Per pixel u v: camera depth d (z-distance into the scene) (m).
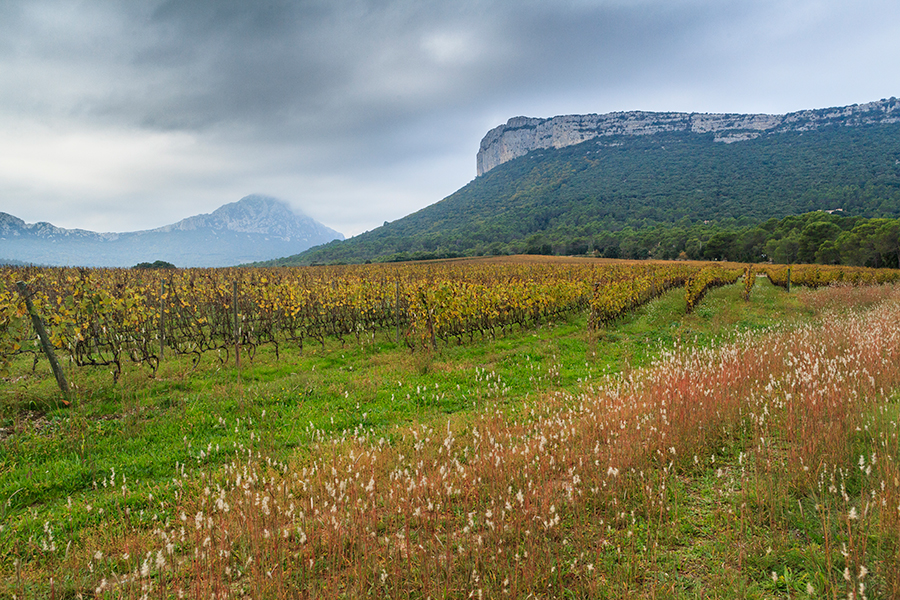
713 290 23.39
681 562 3.17
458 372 9.05
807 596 2.71
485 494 4.11
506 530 3.49
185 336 12.38
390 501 3.82
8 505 4.20
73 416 6.27
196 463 5.14
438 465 4.57
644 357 10.06
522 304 13.98
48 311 7.84
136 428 6.04
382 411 6.95
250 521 3.57
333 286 15.18
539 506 3.75
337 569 3.23
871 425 4.61
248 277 19.50
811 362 6.27
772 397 5.52
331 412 6.86
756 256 75.81
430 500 3.82
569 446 4.78
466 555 3.18
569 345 11.63
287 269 38.25
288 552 3.35
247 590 2.98
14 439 5.48
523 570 3.00
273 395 7.45
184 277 16.66
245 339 10.97
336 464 4.66
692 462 4.52
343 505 3.58
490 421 5.98
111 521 3.85
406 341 12.23
